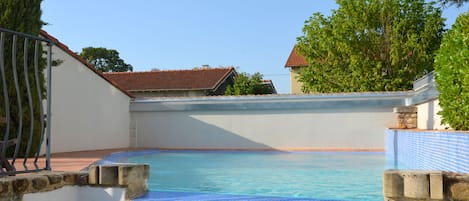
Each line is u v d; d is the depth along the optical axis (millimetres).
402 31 18453
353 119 15203
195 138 16531
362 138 15094
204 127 16500
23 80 10414
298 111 15703
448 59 8016
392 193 3902
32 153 10703
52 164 8789
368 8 18828
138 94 30891
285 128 15789
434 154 8039
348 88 19531
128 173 5066
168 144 16750
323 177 8031
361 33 19234
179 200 5137
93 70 14914
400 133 11336
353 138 15164
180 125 16703
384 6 18625
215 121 16422
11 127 10289
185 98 16594
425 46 17703
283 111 15844
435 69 8789
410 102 14062
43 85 11180
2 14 10148
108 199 5059
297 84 29844
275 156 13039
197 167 9938
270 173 8727
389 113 14898
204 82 30781
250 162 11156
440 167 7645
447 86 8008
